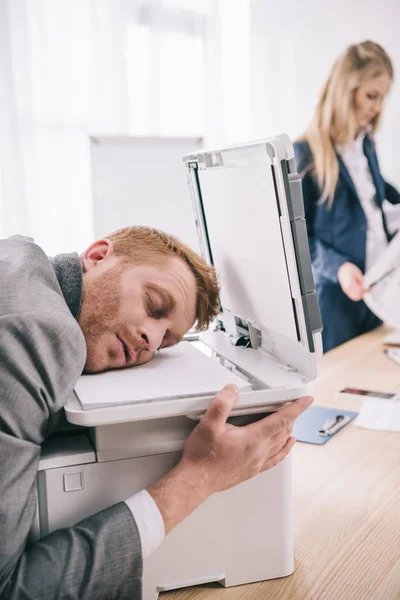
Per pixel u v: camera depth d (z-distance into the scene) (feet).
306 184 6.24
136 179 4.90
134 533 2.24
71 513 2.39
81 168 5.46
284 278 2.74
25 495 2.12
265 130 6.44
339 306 6.50
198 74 6.03
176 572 2.50
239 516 2.54
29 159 5.17
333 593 2.52
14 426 2.10
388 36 6.70
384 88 6.65
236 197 3.04
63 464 2.36
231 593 2.53
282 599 2.49
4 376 2.07
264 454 2.46
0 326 2.08
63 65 5.24
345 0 6.42
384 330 6.97
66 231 5.46
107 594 2.22
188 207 5.07
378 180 6.79
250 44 6.22
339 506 3.21
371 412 4.41
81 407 2.34
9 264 2.43
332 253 6.47
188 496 2.36
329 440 3.99
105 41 5.45
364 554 2.79
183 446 2.44
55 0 5.15
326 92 6.40
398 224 6.92
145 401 2.37
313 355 2.69
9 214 5.09
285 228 2.59
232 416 2.56
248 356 3.20
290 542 2.64
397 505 3.21
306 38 6.35
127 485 2.43
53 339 2.16
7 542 2.07
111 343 2.76
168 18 5.78
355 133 6.55
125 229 2.99
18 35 4.99
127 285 2.75
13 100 4.98
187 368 2.87
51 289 2.44
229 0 6.07
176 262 2.88
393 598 2.48
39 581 2.09
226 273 3.50
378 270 6.84
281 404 2.57
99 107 5.50
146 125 5.79
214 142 6.21
